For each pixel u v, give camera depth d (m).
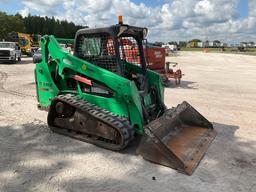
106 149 5.01
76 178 4.04
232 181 4.03
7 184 3.87
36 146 5.14
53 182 3.93
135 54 5.78
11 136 5.60
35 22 91.56
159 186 3.87
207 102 9.10
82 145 5.19
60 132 5.66
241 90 11.62
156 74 5.80
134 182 3.96
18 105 8.06
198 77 16.19
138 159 4.65
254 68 22.89
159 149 4.38
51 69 6.04
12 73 15.79
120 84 4.88
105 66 5.32
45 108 6.43
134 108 4.90
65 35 93.62
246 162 4.63
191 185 3.90
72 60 5.50
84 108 5.13
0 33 58.19
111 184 3.90
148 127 4.52
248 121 6.97
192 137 5.31
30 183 3.90
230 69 21.77
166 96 10.02
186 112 5.79
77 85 5.69
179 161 4.21
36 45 35.25
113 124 4.71
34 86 11.32
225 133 6.00
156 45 13.43
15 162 4.50
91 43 5.41
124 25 5.07
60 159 4.63
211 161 4.62
